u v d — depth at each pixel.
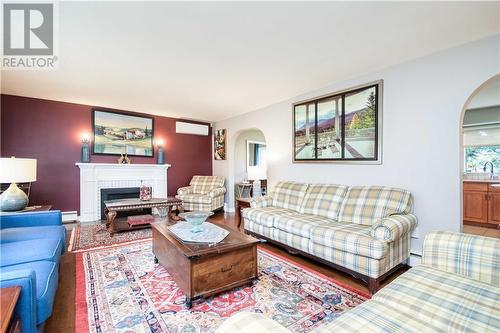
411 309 1.13
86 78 3.28
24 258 1.62
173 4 1.77
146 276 2.35
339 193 3.11
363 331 0.99
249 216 3.52
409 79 2.71
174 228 2.55
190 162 6.16
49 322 1.66
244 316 0.82
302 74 3.14
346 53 2.56
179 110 5.14
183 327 1.62
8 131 4.07
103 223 4.46
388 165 2.88
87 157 4.69
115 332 1.57
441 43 2.36
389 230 2.06
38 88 3.72
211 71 3.04
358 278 2.21
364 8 1.82
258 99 4.28
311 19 1.97
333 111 3.46
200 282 1.87
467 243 1.48
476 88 2.29
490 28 2.09
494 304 1.13
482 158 5.14
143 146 5.39
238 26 2.06
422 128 2.62
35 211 2.75
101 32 2.14
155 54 2.57
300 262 2.74
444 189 2.46
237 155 6.66
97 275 2.36
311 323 1.67
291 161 4.15
